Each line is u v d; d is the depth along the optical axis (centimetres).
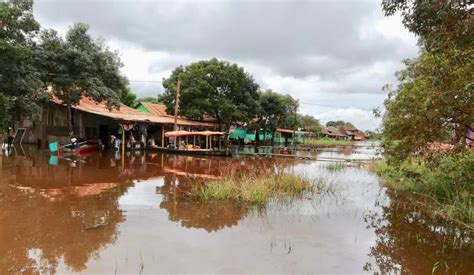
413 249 671
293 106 5494
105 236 704
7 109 1858
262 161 2450
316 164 2320
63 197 1045
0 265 561
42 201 988
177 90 3028
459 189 1023
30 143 3019
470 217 812
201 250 636
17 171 1516
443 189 1103
